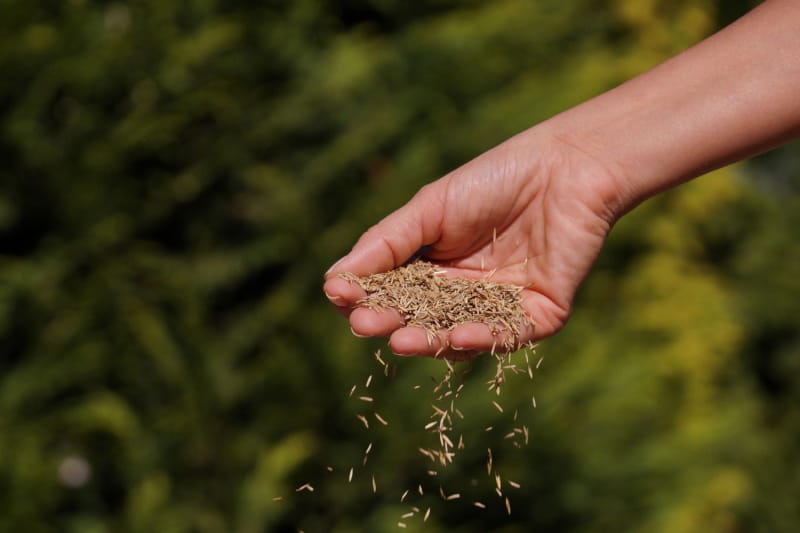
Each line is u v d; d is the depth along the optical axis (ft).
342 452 4.13
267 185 4.36
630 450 4.08
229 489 4.15
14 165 4.31
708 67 2.92
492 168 3.00
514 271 3.05
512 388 4.01
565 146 2.98
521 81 4.69
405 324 2.95
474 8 5.12
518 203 3.01
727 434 4.40
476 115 4.47
